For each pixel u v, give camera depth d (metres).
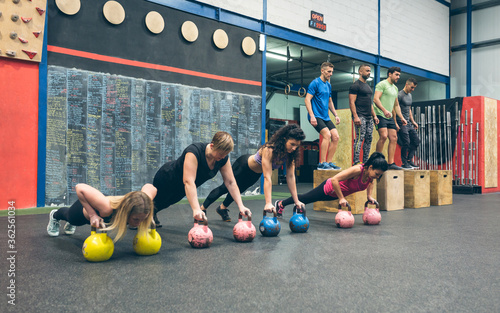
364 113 4.56
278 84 10.48
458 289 1.60
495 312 1.35
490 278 1.76
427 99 11.64
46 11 4.34
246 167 3.12
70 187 4.52
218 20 5.97
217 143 2.30
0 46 4.01
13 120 4.14
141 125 5.14
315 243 2.54
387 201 4.56
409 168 5.32
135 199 1.94
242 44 6.26
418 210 4.64
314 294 1.52
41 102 4.32
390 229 3.16
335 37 7.77
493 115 8.02
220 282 1.66
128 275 1.76
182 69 5.57
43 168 4.33
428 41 10.12
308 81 13.22
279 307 1.37
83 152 4.62
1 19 4.00
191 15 5.69
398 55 9.24
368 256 2.18
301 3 7.16
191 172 2.40
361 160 5.34
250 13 6.38
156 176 2.73
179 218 3.69
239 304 1.40
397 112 5.12
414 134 5.54
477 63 10.54
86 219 2.22
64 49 4.51
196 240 2.32
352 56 8.15
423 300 1.46
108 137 4.84
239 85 6.25
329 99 4.42
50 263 1.96
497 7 10.19
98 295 1.48
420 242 2.61
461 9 10.73
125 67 5.01
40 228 3.03
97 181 4.73
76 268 1.87
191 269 1.87
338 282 1.68
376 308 1.38
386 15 8.92
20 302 1.40
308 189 8.30
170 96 5.44
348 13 8.03
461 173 7.81
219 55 6.01
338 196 3.29
